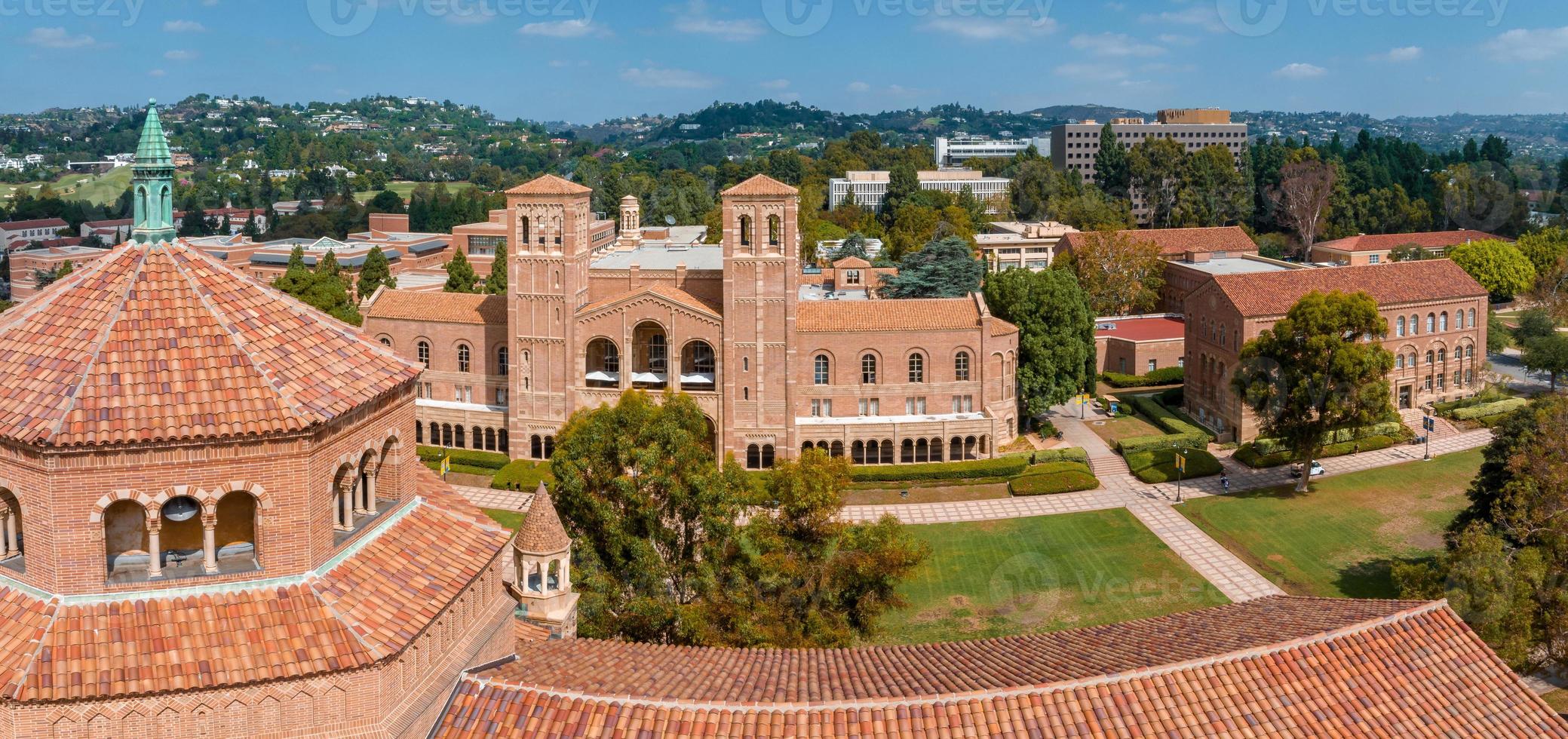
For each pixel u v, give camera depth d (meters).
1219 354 135.00
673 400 86.75
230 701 32.28
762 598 68.56
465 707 36.28
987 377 125.06
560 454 74.44
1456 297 141.38
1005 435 130.00
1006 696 36.19
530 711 35.84
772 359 119.44
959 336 124.31
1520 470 79.44
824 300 128.88
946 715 35.47
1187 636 43.47
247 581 33.75
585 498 70.75
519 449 124.19
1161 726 35.47
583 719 35.34
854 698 36.16
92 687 30.91
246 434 32.69
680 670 40.81
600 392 121.88
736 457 120.94
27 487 32.28
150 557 33.00
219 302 35.53
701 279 123.06
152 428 31.91
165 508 33.53
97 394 32.19
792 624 67.06
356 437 36.62
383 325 131.38
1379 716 36.72
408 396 39.78
